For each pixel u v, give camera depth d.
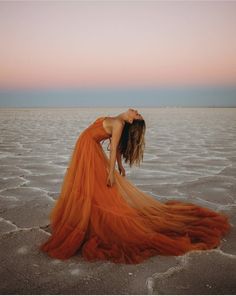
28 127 19.88
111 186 3.14
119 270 2.64
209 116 37.38
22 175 6.19
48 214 3.95
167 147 10.40
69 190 3.17
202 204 4.35
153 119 30.52
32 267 2.71
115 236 3.01
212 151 9.48
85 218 3.00
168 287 2.42
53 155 8.77
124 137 3.30
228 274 2.59
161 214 3.38
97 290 2.39
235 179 5.79
